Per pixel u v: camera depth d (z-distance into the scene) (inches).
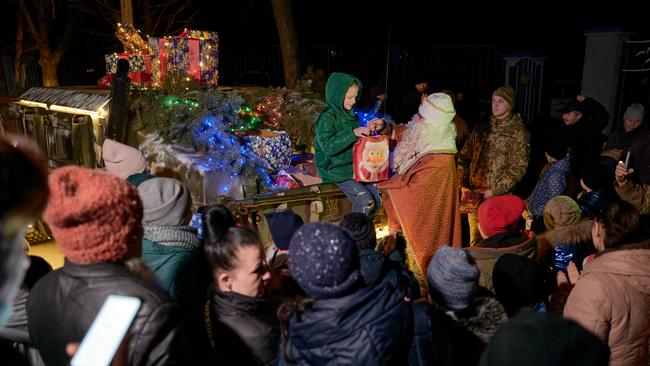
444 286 82.1
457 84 420.2
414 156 151.4
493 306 85.6
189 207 104.5
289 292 104.3
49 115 233.0
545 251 128.3
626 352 94.0
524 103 370.9
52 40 541.3
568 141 188.4
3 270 38.3
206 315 86.3
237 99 186.9
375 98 315.9
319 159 165.5
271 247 133.3
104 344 54.5
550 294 125.0
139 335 59.0
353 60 471.8
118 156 148.4
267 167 173.0
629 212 97.0
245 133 196.9
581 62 541.6
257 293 87.5
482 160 193.6
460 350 84.1
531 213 176.2
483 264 110.0
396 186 152.6
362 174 154.1
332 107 162.9
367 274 96.3
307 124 207.9
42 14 478.6
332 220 160.9
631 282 92.7
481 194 189.3
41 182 42.3
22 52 559.2
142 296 61.1
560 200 129.0
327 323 67.9
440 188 149.6
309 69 367.2
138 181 129.6
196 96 185.9
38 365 78.7
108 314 56.7
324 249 67.6
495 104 189.0
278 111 213.0
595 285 92.8
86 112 210.8
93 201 60.7
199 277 99.5
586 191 152.6
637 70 322.0
